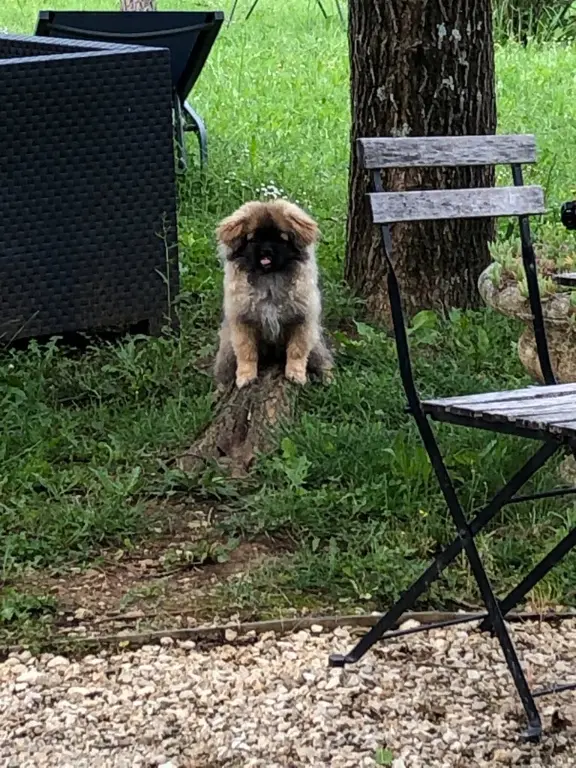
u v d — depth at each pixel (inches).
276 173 213.8
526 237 111.0
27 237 149.9
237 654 108.0
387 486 125.3
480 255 161.8
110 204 152.6
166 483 129.0
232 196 201.2
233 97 271.3
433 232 159.5
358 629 110.8
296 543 121.7
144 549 121.3
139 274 155.5
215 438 134.5
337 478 127.6
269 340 142.6
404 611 107.1
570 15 353.7
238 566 118.9
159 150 153.4
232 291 140.3
